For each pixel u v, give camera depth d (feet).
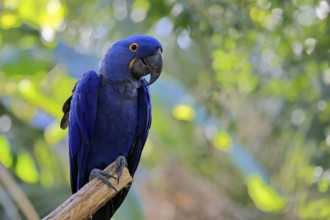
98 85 26.35
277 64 39.96
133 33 41.55
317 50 37.42
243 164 40.83
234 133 41.34
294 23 37.14
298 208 47.73
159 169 61.11
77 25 45.01
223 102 43.42
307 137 42.42
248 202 62.85
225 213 61.72
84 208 23.26
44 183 41.16
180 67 45.80
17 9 42.42
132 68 26.50
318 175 42.42
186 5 36.94
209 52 40.73
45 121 40.14
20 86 38.83
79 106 26.32
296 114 44.29
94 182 23.91
